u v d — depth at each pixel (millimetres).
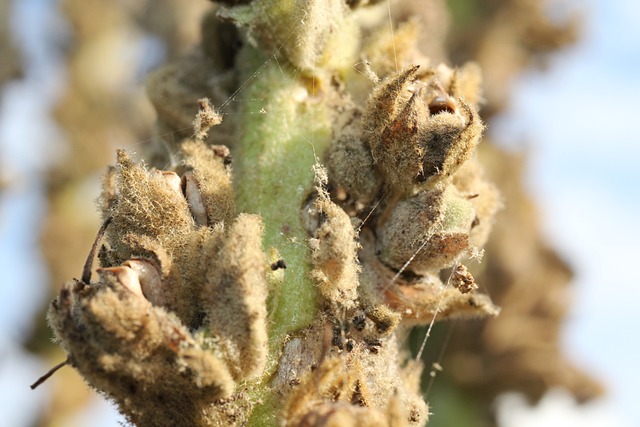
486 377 261
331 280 178
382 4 197
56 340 175
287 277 179
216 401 173
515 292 270
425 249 182
